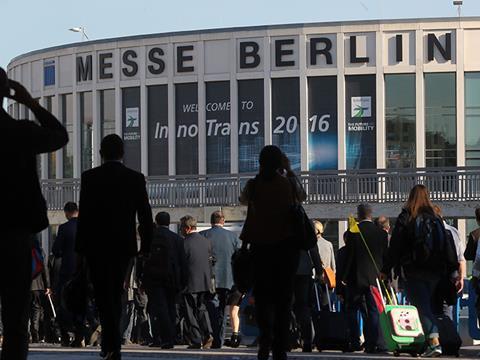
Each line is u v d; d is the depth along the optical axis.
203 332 30.50
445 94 81.00
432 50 80.75
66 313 31.19
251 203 18.89
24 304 13.32
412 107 81.06
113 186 18.70
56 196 76.75
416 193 24.34
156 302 28.88
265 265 18.89
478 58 80.50
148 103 85.56
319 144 81.88
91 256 18.73
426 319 24.42
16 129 13.16
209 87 83.88
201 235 30.59
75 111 88.69
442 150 80.88
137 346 32.72
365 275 27.25
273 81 82.56
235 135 83.19
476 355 26.59
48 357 25.22
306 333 27.70
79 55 88.50
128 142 86.12
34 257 16.55
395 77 81.44
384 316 25.75
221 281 31.19
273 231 18.78
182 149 84.56
